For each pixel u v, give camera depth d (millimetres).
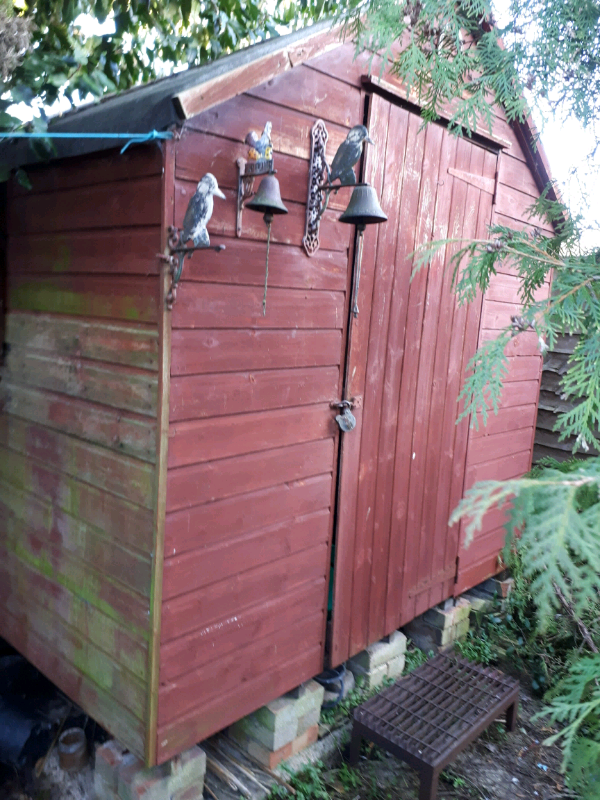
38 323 2922
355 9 2420
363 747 3229
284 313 2645
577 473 1357
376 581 3412
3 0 3000
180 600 2396
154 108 2055
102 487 2551
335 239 2850
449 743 2854
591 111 2238
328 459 2988
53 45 3727
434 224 3451
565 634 3904
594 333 1704
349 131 2664
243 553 2617
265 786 2836
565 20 2076
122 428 2426
